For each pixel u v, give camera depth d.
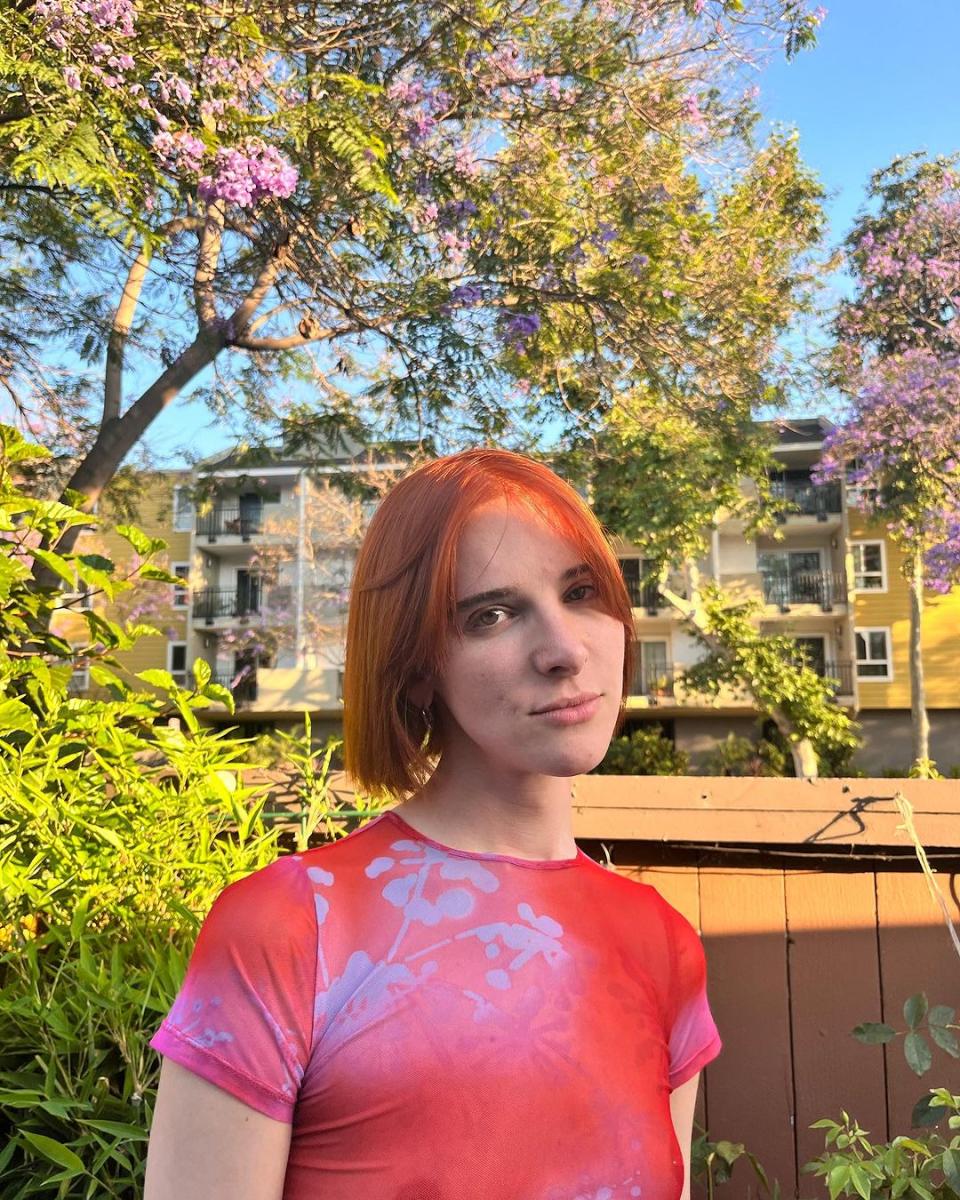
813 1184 1.70
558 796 0.74
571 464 6.07
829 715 13.54
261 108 3.89
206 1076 0.57
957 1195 1.25
